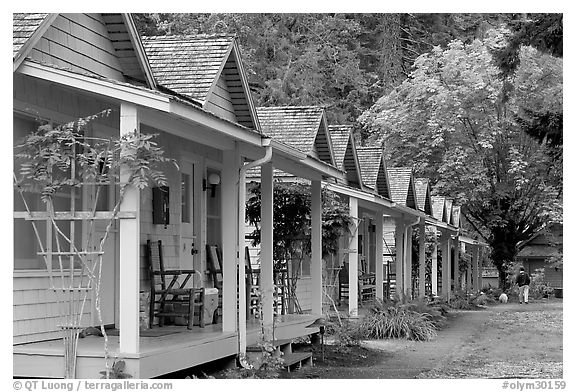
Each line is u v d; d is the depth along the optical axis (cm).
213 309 1369
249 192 1827
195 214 1517
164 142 1380
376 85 4009
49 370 931
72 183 909
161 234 1370
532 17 1802
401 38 4234
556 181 3981
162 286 1291
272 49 3644
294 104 3575
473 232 4497
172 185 1409
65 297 1078
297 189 1767
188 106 959
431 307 2536
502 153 3988
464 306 3350
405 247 2652
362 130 4112
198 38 1418
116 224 1216
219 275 1580
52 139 914
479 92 3784
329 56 3784
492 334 2175
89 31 1097
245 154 1321
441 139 3822
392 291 2906
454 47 3925
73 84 912
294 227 1756
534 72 3706
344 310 2239
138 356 901
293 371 1359
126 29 1127
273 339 1308
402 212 2500
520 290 3931
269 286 1383
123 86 907
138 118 927
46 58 1004
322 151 1995
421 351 1733
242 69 1416
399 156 4050
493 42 3847
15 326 1005
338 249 2047
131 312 905
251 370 1194
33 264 1045
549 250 5553
